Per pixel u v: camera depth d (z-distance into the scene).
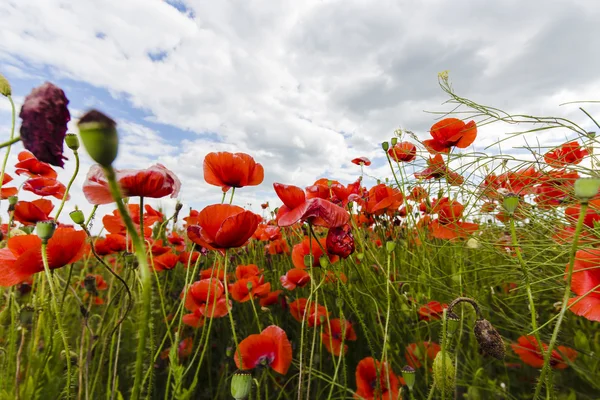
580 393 1.45
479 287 2.14
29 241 1.29
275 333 1.48
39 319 1.49
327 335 1.85
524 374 1.77
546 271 1.77
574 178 1.77
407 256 2.57
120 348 1.95
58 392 1.51
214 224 1.35
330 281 2.09
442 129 2.32
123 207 0.57
